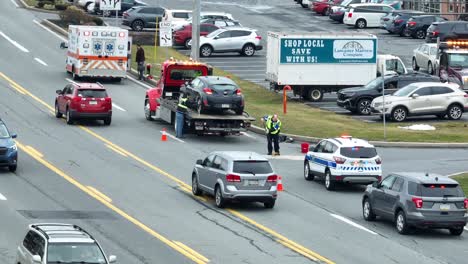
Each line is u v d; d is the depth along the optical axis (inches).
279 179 3673.7
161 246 2721.5
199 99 4365.2
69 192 3334.2
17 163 3737.7
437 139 4456.2
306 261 2620.6
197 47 5610.2
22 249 2234.3
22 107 4862.2
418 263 2645.2
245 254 2669.8
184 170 3774.6
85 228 2871.6
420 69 6363.2
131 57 6309.1
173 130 4598.9
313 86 5595.5
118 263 2519.7
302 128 4626.0
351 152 3511.3
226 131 4377.5
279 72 5551.2
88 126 4559.5
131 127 4601.4
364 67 5620.1
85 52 5610.2
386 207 3036.4
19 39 6648.6
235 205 3272.6
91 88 4547.2
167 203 3248.0
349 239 2883.9
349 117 5078.7
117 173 3663.9
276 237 2869.1
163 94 4687.5
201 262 2576.3
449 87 5073.8
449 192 2930.6
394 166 3922.2
